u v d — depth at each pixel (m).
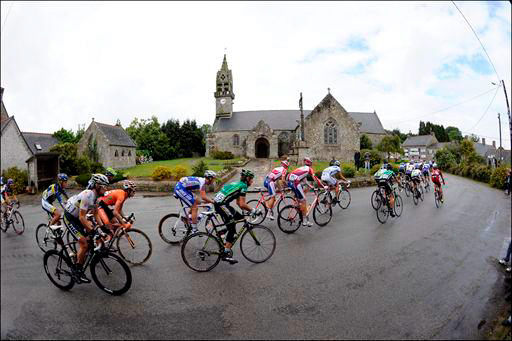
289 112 53.84
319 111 39.03
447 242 7.63
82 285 5.14
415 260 6.34
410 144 71.88
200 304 4.53
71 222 4.84
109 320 4.10
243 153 49.56
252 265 6.03
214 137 50.44
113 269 4.86
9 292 4.48
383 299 4.70
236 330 3.90
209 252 5.79
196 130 58.41
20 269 5.51
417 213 11.06
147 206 12.73
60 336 3.74
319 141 38.88
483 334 3.89
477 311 4.42
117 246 6.25
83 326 3.95
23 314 4.20
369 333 3.86
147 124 61.12
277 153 45.25
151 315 4.23
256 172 27.23
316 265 6.02
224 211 5.93
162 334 3.81
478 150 59.09
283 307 4.45
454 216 10.73
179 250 6.95
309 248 7.01
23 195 17.73
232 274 5.60
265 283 5.22
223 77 53.75
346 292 4.91
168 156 55.00
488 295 4.90
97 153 32.91
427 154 67.38
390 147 42.28
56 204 13.76
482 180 25.33
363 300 4.66
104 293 4.86
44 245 7.08
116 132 37.41
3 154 20.55
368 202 13.09
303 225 8.30
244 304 4.53
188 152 57.34
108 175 7.13
